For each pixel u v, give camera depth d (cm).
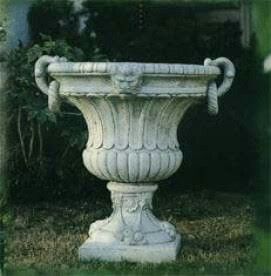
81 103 383
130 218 401
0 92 557
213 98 389
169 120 386
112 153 381
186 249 428
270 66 577
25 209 564
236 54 595
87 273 383
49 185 598
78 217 538
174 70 356
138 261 395
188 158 616
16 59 545
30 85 539
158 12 600
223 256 418
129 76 348
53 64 371
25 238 468
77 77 364
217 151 612
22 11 580
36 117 556
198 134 614
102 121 382
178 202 586
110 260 396
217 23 598
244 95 598
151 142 383
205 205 574
